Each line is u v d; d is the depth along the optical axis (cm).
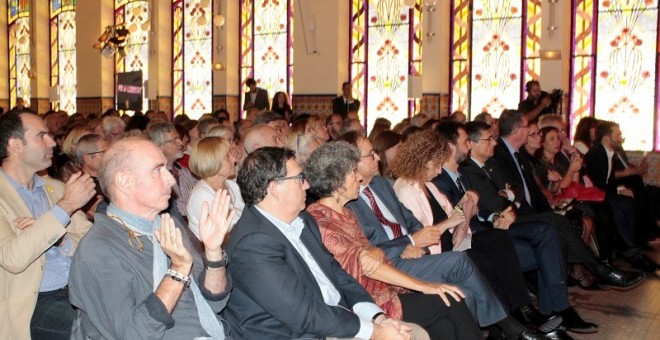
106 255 226
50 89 1394
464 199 415
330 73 1104
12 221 295
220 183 386
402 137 486
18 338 289
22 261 275
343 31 1106
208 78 1284
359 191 363
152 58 1309
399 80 1086
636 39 925
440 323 325
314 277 278
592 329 435
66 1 1453
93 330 232
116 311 221
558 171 634
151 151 241
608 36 942
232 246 266
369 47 1103
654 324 461
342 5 1099
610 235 598
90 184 286
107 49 1235
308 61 1120
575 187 582
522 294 412
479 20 1023
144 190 237
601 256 589
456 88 1044
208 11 1275
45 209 324
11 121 309
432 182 444
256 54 1219
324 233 319
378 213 384
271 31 1205
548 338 365
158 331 222
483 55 1023
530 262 440
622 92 936
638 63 925
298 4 1115
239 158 491
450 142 455
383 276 319
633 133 932
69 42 1456
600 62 948
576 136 748
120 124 639
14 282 289
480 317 362
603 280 490
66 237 321
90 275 224
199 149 380
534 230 436
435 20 1025
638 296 526
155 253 238
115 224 236
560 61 941
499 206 477
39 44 1464
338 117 739
